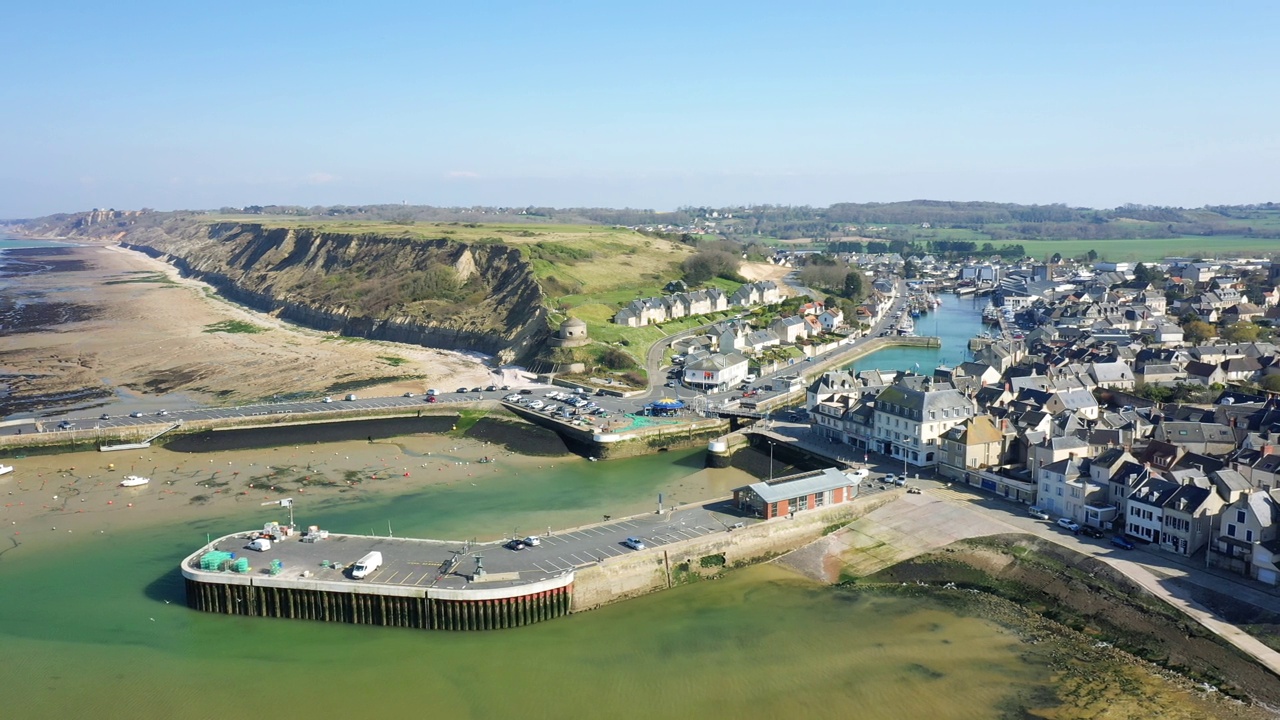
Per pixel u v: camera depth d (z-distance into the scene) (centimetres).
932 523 12744
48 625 10306
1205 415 16088
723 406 19950
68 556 12262
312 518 13575
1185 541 11112
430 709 8638
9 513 13950
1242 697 8550
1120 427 15388
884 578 11550
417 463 16688
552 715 8538
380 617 10306
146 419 18488
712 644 9888
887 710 8538
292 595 10469
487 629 10238
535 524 13200
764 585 11512
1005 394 18088
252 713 8569
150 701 8769
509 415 19538
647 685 9044
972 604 10712
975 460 14362
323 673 9294
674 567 11556
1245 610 9788
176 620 10481
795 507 12838
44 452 17138
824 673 9219
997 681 8988
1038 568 11219
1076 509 12450
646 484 15388
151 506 14225
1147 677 8969
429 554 11412
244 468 16275
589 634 10175
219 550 11506
